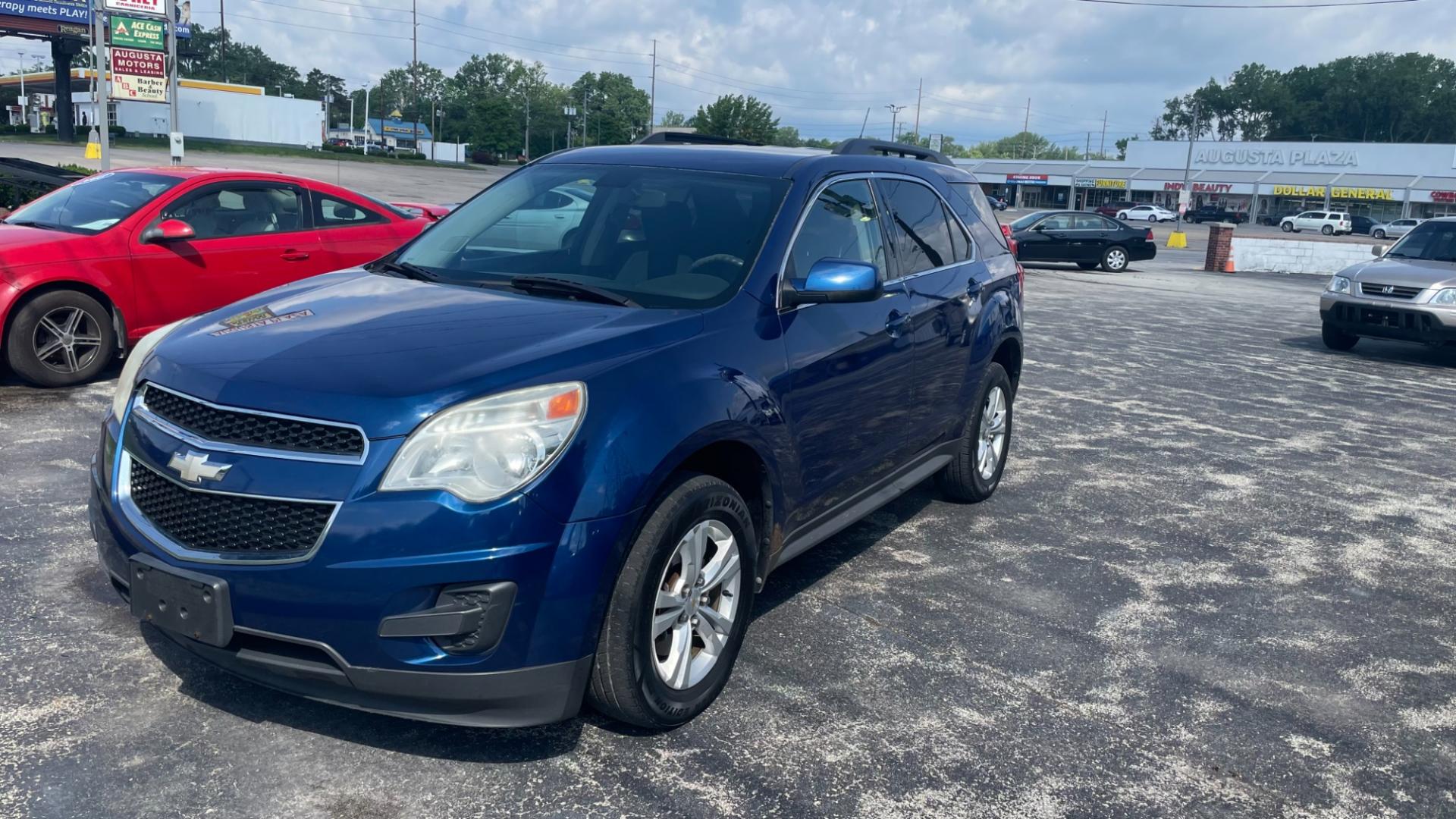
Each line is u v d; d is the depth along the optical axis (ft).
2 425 20.22
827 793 9.59
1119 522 18.37
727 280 11.84
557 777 9.55
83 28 171.63
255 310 11.31
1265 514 19.34
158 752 9.58
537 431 9.04
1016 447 23.21
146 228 23.99
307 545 8.79
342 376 9.27
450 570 8.65
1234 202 279.08
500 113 385.50
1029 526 17.87
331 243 26.89
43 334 23.15
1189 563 16.47
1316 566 16.72
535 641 8.98
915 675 12.04
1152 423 26.48
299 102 227.81
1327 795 10.16
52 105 284.20
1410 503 20.63
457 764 9.67
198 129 214.69
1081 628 13.71
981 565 15.80
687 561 10.25
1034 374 32.50
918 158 17.85
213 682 10.86
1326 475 22.39
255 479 8.92
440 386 9.07
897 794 9.65
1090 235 85.61
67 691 10.54
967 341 16.63
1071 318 47.80
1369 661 13.25
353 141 311.68
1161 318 50.11
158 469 9.44
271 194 26.17
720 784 9.61
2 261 22.24
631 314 10.93
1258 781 10.32
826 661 12.23
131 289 23.75
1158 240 152.76
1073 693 11.87
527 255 12.90
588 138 415.03
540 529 8.89
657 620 10.00
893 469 15.14
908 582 14.90
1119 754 10.64
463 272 12.75
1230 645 13.47
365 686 8.83
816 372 12.15
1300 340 45.01
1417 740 11.32
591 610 9.20
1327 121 472.85
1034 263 94.79
